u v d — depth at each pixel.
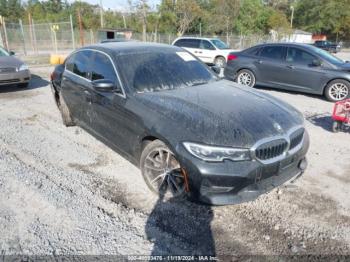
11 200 3.18
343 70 7.64
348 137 5.18
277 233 2.72
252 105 3.28
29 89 8.79
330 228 2.79
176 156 2.85
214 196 2.74
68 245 2.55
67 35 29.81
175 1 40.91
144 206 3.10
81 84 4.41
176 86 3.75
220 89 3.78
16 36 26.28
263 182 2.83
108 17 48.25
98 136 4.27
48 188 3.42
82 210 3.02
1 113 6.33
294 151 3.03
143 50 4.18
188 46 15.97
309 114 6.60
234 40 36.12
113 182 3.56
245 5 50.09
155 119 3.08
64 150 4.46
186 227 2.79
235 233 2.72
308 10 58.75
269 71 8.82
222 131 2.76
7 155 4.26
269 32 49.34
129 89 3.52
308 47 8.40
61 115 5.74
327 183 3.58
